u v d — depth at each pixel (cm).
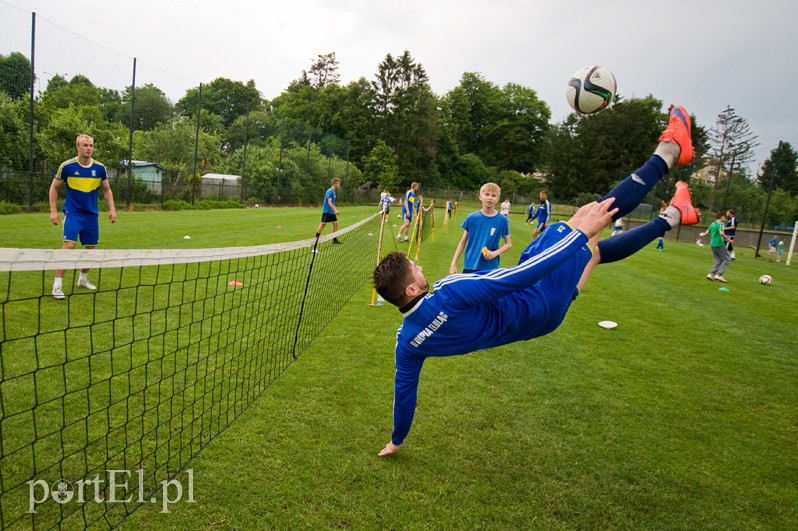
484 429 338
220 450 285
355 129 6169
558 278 257
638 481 288
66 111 2356
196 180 2759
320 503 249
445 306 234
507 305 246
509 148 7469
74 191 552
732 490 284
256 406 342
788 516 263
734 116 5138
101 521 223
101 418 304
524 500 264
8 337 415
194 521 230
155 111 5447
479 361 471
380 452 297
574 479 286
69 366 371
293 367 417
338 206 3750
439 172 6825
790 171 2366
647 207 3572
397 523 239
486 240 518
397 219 2420
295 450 293
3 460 255
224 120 7350
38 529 213
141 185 2094
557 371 458
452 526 239
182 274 734
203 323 507
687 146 295
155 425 303
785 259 1908
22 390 326
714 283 1091
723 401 413
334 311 613
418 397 381
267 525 231
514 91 7594
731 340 609
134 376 364
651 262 1427
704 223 3030
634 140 5891
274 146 3500
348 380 398
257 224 1627
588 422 358
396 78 6188
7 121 1684
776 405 411
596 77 335
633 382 443
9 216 1355
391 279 239
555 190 6244
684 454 321
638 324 663
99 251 207
